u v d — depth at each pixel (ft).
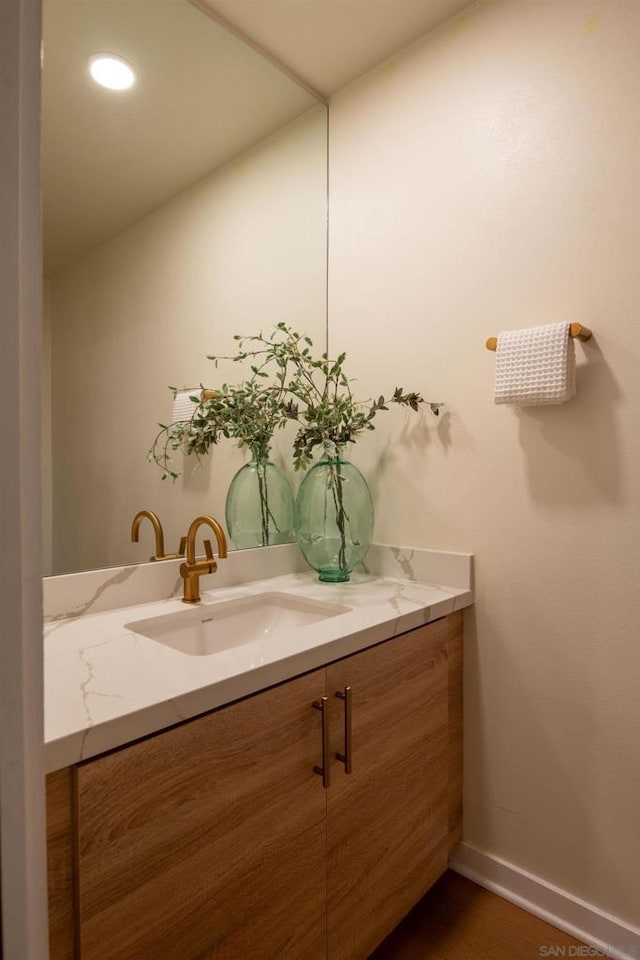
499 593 4.85
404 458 5.52
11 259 1.22
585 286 4.33
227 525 5.32
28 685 1.27
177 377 4.93
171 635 4.25
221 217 5.21
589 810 4.38
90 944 2.43
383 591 4.99
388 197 5.63
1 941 1.22
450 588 5.08
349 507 5.28
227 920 2.99
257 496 5.62
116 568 4.42
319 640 3.58
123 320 4.55
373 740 3.98
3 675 1.21
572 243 4.40
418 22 5.16
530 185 4.63
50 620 4.03
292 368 5.94
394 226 5.58
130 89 4.58
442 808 4.79
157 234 4.77
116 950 2.52
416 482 5.42
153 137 4.72
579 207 4.36
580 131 4.35
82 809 2.41
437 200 5.23
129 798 2.57
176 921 2.76
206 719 2.89
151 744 2.65
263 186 5.58
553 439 4.52
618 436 4.19
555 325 4.24
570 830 4.48
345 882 3.74
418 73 5.37
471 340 5.00
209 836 2.90
